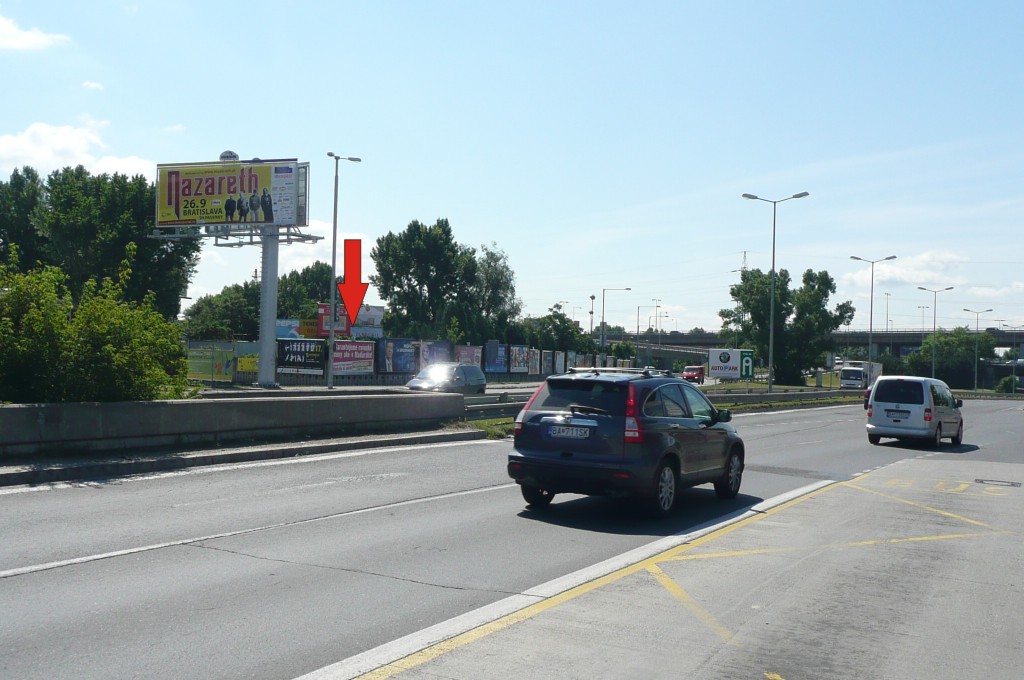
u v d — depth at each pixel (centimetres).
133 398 1470
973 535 987
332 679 487
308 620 598
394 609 629
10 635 553
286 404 1656
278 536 878
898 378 2270
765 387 6431
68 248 5656
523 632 580
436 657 526
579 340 9862
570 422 1029
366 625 589
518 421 1066
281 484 1220
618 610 638
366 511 1037
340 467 1419
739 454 1258
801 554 853
